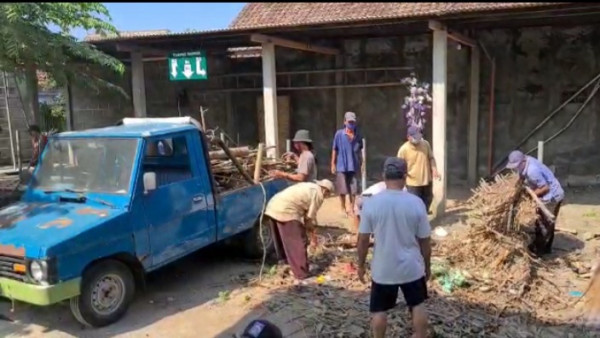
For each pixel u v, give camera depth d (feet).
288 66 42.68
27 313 16.88
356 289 18.44
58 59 30.58
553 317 16.40
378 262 13.56
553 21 31.96
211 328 15.88
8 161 53.26
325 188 20.26
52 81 35.83
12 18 25.45
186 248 18.26
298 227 19.30
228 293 18.52
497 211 20.36
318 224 27.55
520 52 35.99
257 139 44.09
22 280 14.47
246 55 42.86
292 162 26.22
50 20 27.96
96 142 17.72
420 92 34.83
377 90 40.04
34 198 17.89
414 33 36.45
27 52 28.02
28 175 19.07
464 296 17.60
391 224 13.38
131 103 42.27
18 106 53.06
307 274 19.54
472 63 36.83
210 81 44.75
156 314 16.87
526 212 20.35
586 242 23.76
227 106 44.55
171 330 15.75
